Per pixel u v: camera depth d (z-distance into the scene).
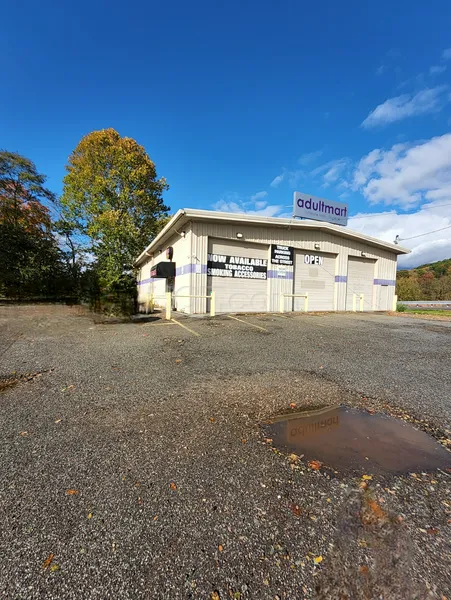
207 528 1.42
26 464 1.89
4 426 2.39
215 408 2.78
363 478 1.81
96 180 21.61
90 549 1.31
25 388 3.26
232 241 11.30
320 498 1.63
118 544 1.33
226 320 9.07
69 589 1.14
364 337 6.46
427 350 5.29
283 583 1.17
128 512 1.51
